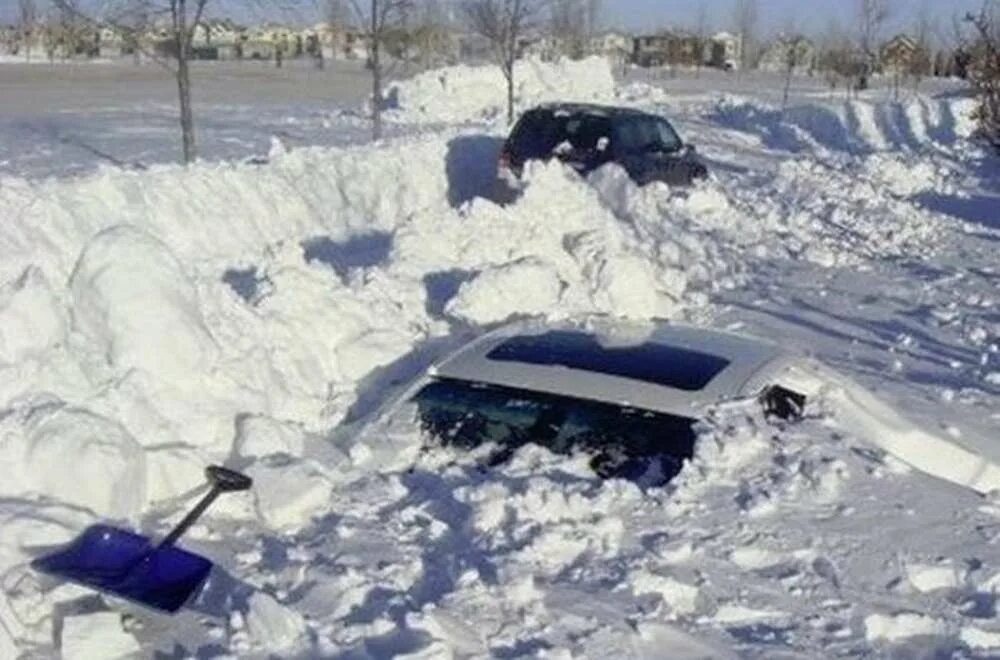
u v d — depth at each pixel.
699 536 5.04
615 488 5.32
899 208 20.98
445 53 39.16
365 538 4.96
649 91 43.84
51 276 7.72
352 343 7.13
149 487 5.24
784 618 4.52
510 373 5.98
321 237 12.94
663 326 6.87
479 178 17.66
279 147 15.14
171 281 6.03
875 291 13.60
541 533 4.92
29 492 4.85
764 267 14.52
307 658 4.02
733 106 40.66
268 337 6.75
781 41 79.81
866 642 4.39
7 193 9.18
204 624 4.24
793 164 26.56
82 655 3.92
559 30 42.88
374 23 23.36
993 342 11.44
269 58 65.44
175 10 15.11
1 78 40.53
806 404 6.40
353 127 27.75
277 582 4.57
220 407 5.91
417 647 4.02
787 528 5.16
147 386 5.74
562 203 10.93
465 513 5.13
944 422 7.92
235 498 5.21
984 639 4.42
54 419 5.01
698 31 84.75
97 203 10.05
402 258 9.35
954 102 37.38
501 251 9.65
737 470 5.58
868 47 61.50
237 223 11.78
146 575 4.20
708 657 4.20
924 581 4.86
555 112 17.33
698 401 5.82
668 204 17.08
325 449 5.84
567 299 8.84
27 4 40.22
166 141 22.06
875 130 36.22
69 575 4.15
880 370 9.85
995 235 18.91
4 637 3.86
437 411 5.93
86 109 28.06
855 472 5.75
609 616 4.39
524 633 4.25
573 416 5.75
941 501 5.59
